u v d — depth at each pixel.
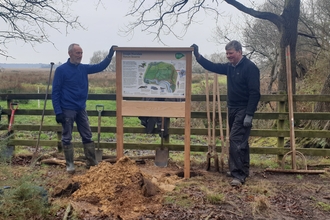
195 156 7.70
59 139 6.88
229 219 3.88
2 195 3.44
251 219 3.91
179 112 5.41
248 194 4.66
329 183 5.25
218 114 6.28
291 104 5.99
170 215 3.93
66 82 5.47
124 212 4.02
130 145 6.52
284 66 10.02
